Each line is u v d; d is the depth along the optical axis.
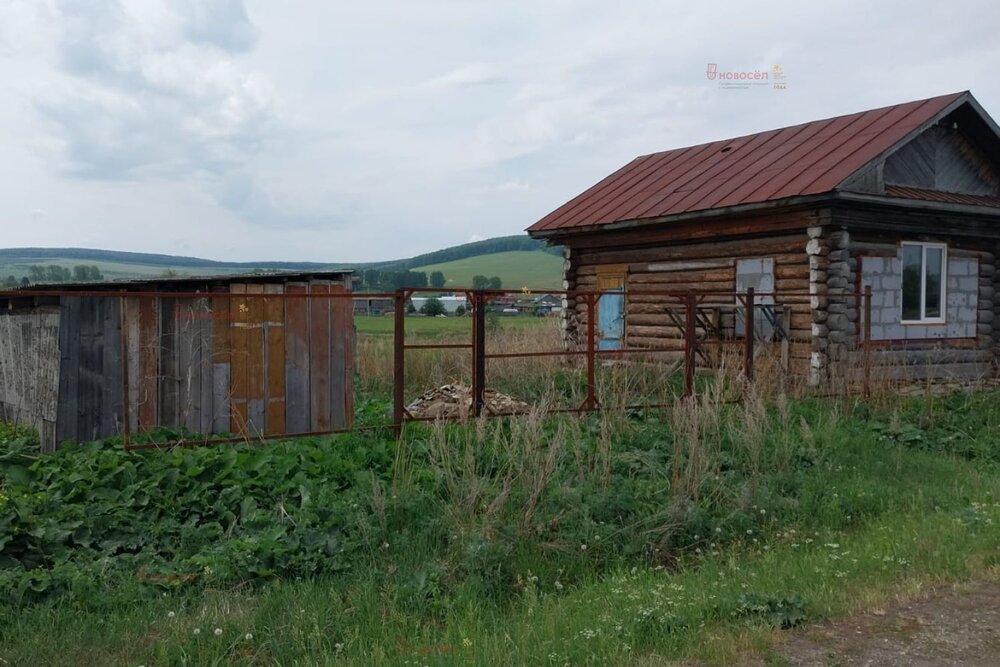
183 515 7.20
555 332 21.59
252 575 6.12
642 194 18.52
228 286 10.37
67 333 9.41
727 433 10.03
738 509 7.84
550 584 6.40
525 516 6.98
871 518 8.16
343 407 10.88
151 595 5.72
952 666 4.79
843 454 10.18
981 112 15.73
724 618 5.40
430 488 7.81
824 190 13.46
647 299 17.94
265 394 10.41
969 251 16.70
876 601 5.73
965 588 6.00
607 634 5.08
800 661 4.84
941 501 8.58
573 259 19.92
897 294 15.40
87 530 6.53
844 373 14.07
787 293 14.92
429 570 6.24
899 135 14.59
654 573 6.73
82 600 5.55
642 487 8.12
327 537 6.71
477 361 9.97
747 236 15.71
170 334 9.97
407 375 16.47
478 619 5.52
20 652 4.82
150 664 4.82
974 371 16.67
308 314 10.66
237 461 8.05
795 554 6.97
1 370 11.23
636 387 12.78
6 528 6.09
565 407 11.16
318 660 4.93
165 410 9.94
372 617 5.48
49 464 8.06
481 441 8.41
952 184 16.50
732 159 18.09
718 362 14.52
